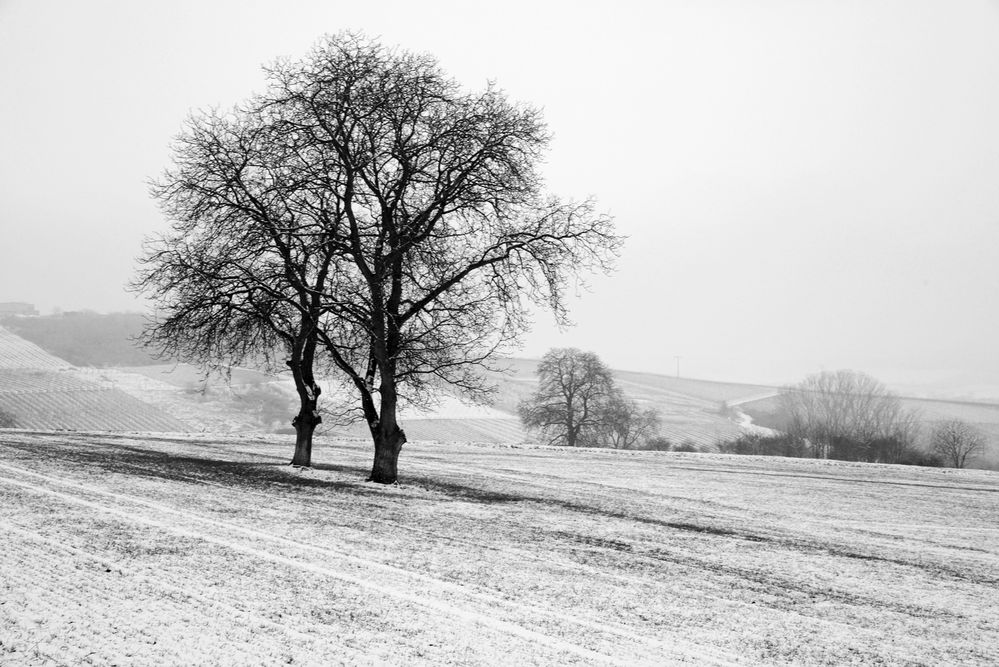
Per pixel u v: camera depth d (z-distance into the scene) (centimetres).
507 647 992
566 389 8131
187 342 2944
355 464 3581
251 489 2258
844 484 4122
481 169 2745
